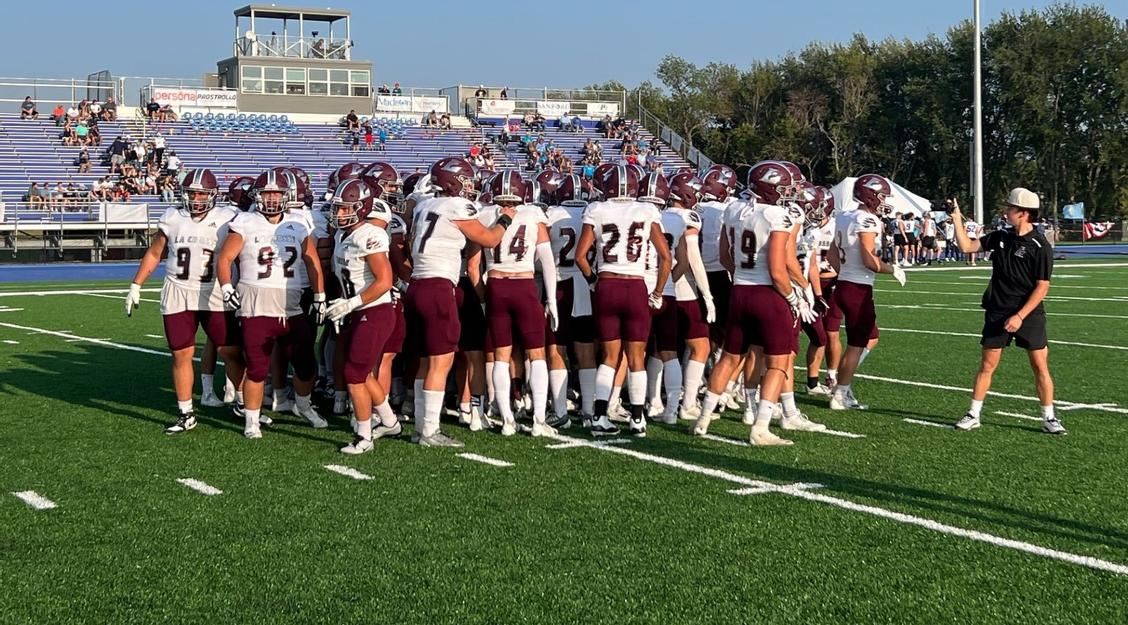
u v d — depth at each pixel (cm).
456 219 705
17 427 795
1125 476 625
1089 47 5044
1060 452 691
